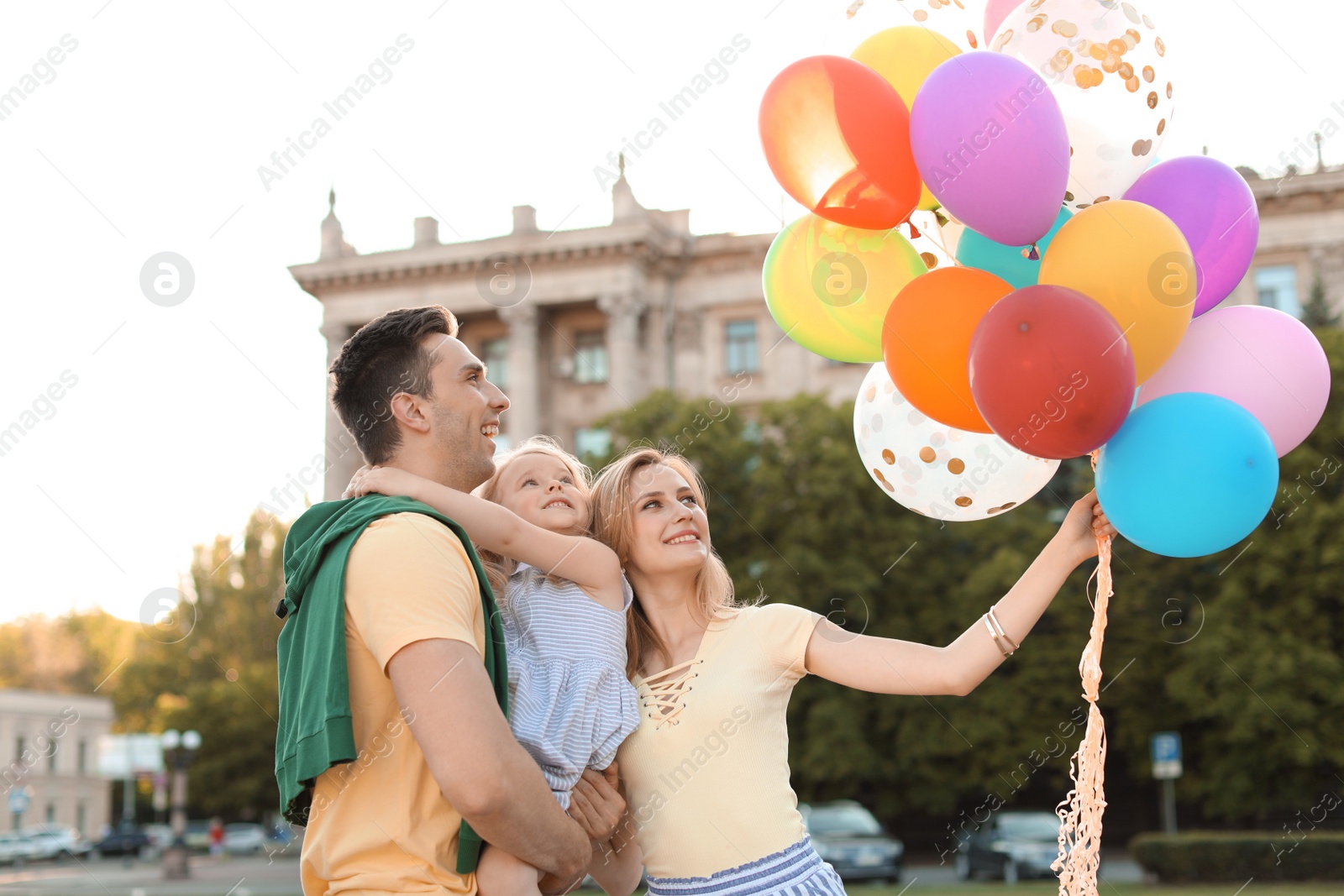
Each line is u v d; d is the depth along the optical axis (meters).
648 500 2.87
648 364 34.28
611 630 2.68
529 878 2.17
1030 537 21.81
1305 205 29.50
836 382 32.94
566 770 2.45
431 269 34.78
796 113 2.92
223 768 38.69
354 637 2.16
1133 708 21.27
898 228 3.24
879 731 22.22
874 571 22.14
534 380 34.41
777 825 2.59
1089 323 2.63
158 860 39.12
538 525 2.82
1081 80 2.97
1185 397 2.75
